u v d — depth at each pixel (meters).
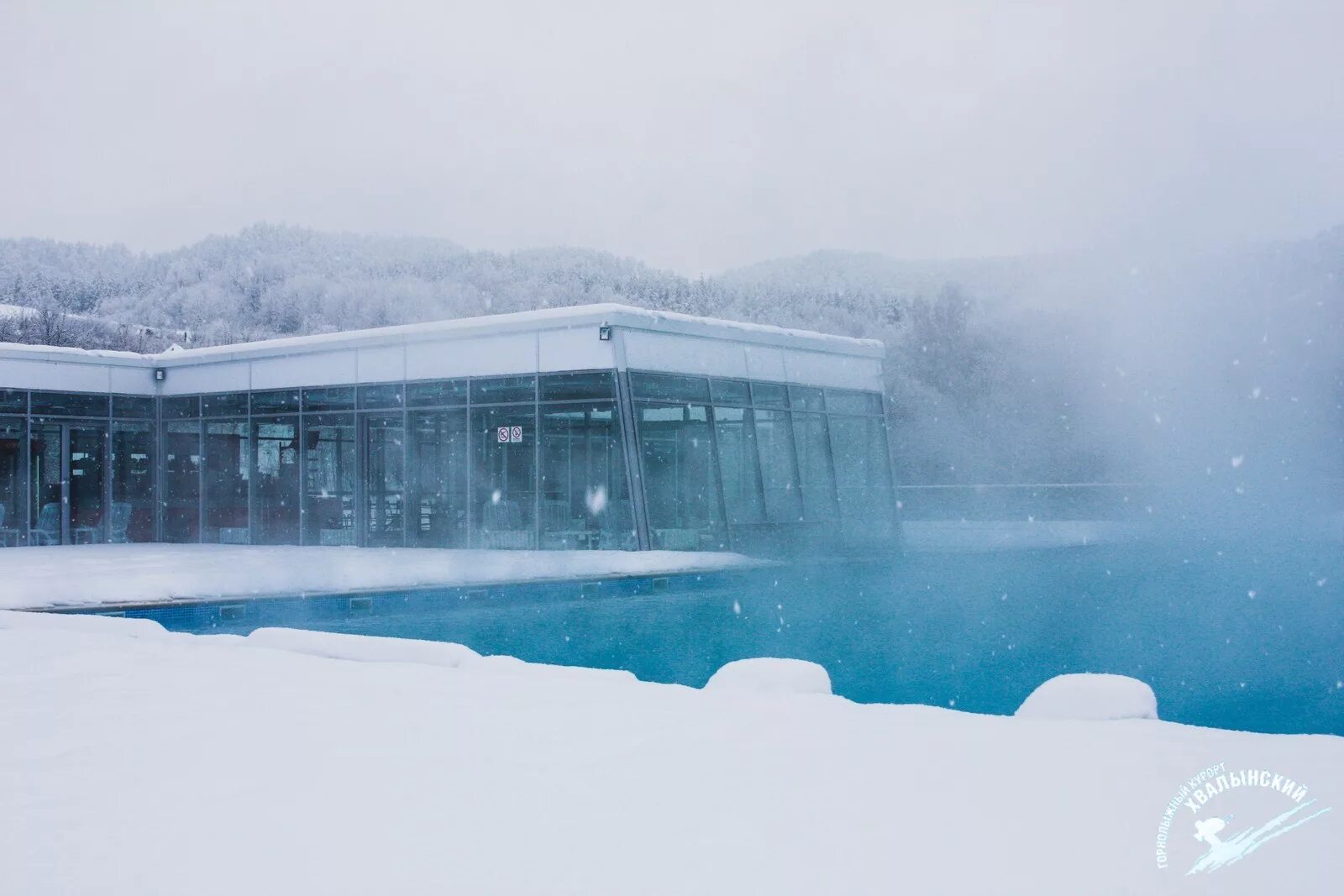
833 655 14.19
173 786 3.75
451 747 4.38
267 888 2.70
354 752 4.30
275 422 26.97
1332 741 4.45
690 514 23.31
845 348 26.75
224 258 125.19
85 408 27.70
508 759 4.13
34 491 26.78
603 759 4.12
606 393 21.42
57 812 3.42
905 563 25.28
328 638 8.01
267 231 126.62
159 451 29.08
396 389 24.86
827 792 3.58
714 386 23.27
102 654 7.66
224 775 3.90
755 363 24.25
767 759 4.10
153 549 24.44
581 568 18.38
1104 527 39.34
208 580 15.55
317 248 126.50
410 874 2.78
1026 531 37.09
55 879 2.77
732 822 3.22
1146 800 3.45
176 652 7.81
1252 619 17.41
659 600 17.69
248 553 22.30
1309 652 14.70
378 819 3.30
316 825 3.24
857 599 19.08
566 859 2.89
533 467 22.78
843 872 2.77
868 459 27.30
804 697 5.66
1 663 7.18
